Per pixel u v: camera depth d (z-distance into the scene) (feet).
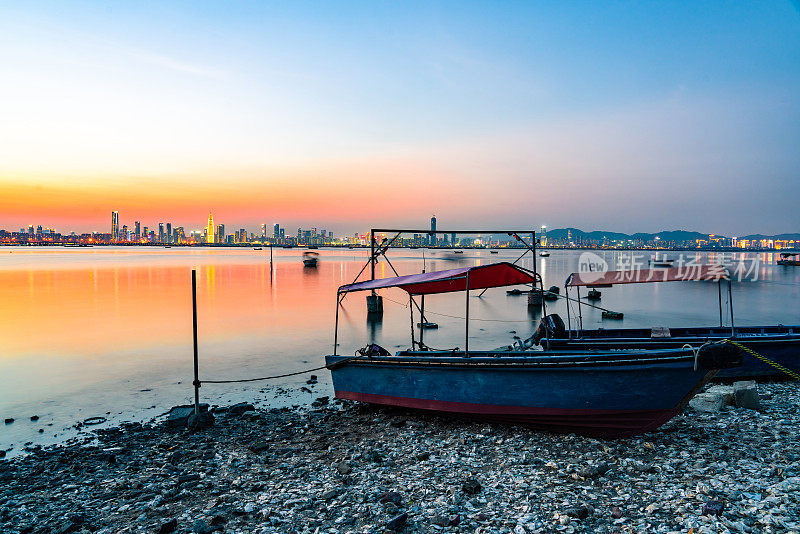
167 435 45.47
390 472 34.12
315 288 207.00
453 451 37.47
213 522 27.40
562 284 220.64
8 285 213.25
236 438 43.83
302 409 52.85
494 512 27.50
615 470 32.60
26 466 39.04
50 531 28.09
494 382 40.50
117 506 30.86
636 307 145.07
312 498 30.25
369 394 47.91
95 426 48.96
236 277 269.64
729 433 38.81
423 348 54.54
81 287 205.36
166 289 199.11
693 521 25.23
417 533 25.63
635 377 35.83
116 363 75.97
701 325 109.29
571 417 38.27
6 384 64.13
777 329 61.21
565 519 25.98
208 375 68.90
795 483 28.94
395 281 50.57
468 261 511.40
